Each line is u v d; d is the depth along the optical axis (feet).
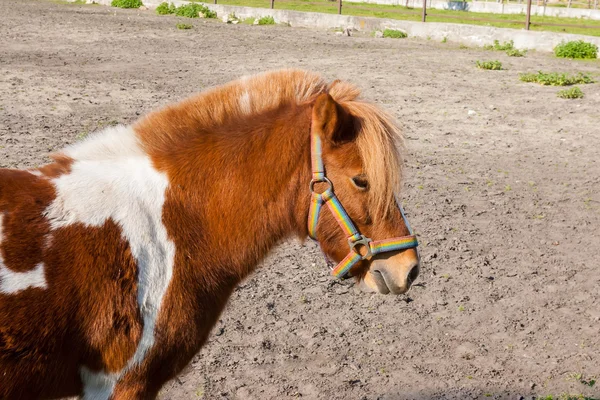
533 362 14.15
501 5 112.68
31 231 7.72
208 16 84.58
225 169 8.66
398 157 8.66
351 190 8.64
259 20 79.71
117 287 7.87
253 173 8.69
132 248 8.01
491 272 18.35
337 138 8.54
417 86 43.45
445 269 18.44
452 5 115.85
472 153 29.94
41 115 31.37
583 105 39.86
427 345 14.71
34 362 7.63
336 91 9.00
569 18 103.65
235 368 13.56
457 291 17.24
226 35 66.08
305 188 8.82
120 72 43.75
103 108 33.47
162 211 8.35
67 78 40.65
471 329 15.43
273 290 16.96
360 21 75.41
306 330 15.12
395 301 16.66
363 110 8.56
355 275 9.46
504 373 13.73
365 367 13.79
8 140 26.63
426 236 20.56
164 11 86.02
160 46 56.59
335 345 14.56
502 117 36.55
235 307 15.99
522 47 63.98
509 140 32.27
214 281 8.64
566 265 19.01
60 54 49.75
